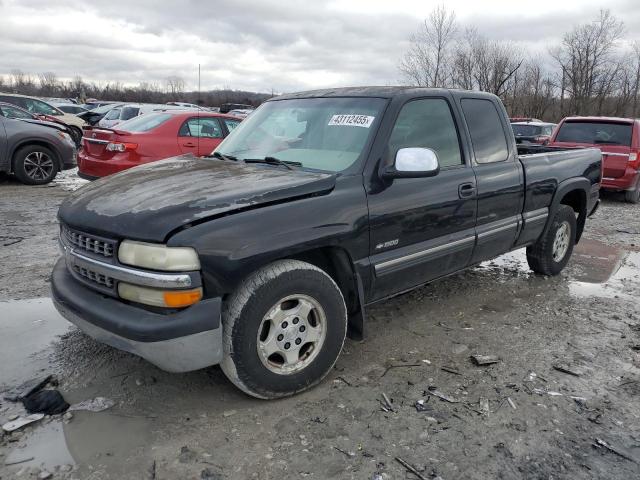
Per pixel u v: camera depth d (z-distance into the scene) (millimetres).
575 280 5547
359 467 2564
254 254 2811
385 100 3736
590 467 2617
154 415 2943
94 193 3266
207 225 2723
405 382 3355
